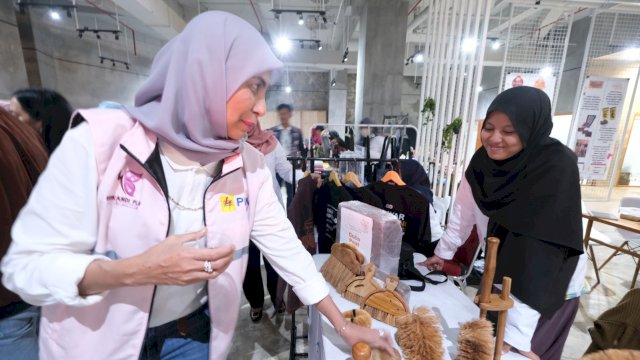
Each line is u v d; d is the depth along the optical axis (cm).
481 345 62
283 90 1220
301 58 868
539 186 81
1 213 87
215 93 54
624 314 81
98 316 59
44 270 45
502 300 62
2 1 327
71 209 48
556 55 513
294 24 771
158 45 819
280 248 76
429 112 333
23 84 348
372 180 202
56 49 515
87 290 47
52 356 60
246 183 71
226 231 66
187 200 62
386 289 90
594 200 563
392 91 546
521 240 82
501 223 89
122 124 55
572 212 78
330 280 107
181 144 55
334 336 84
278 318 204
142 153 56
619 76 566
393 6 530
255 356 174
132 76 729
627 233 268
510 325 79
